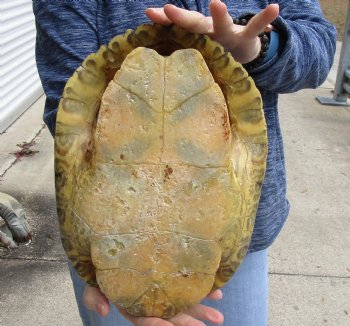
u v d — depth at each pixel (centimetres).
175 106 40
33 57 223
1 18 184
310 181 157
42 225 127
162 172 40
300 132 198
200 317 43
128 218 40
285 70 46
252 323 63
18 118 202
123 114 40
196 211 40
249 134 42
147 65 39
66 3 49
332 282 114
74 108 41
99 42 50
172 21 38
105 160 40
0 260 115
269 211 58
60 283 109
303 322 103
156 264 41
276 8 37
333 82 274
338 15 477
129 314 42
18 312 101
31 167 158
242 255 43
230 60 39
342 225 134
